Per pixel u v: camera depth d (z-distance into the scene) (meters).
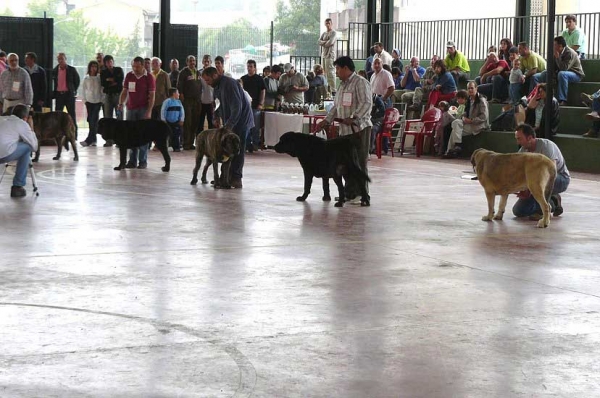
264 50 29.95
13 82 18.98
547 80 18.53
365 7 27.80
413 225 10.30
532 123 19.00
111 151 20.14
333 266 7.89
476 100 20.09
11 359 5.07
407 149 21.66
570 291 7.10
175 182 14.30
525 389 4.74
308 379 4.84
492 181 10.59
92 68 21.56
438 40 25.66
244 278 7.34
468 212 11.48
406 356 5.28
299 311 6.29
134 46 34.69
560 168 11.05
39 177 14.56
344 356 5.26
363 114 11.81
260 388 4.67
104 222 10.04
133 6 34.66
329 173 11.88
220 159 13.41
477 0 25.47
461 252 8.68
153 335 5.61
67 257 8.02
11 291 6.71
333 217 10.80
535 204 10.88
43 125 17.31
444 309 6.43
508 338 5.70
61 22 33.91
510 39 23.78
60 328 5.73
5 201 11.58
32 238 8.94
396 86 23.55
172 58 24.66
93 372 4.87
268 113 21.22
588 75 20.77
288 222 10.34
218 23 33.78
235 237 9.26
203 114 21.20
